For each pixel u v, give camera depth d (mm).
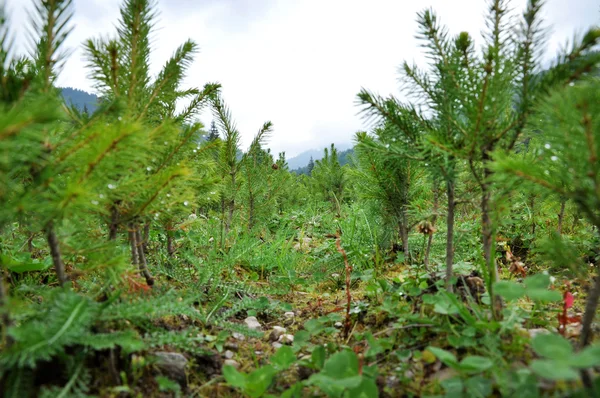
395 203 3943
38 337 1305
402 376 1739
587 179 1400
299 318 2893
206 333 2371
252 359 2205
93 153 1381
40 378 1455
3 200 1349
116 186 1783
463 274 2729
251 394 1592
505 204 1960
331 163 9812
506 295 1585
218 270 3186
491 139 1942
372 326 2447
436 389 1607
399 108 2211
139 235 2676
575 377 1024
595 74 1627
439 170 2168
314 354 1853
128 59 2172
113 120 1785
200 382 1873
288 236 6320
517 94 1897
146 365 1722
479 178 2197
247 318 2785
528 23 1776
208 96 2865
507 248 4195
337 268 4129
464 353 1817
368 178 3973
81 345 1589
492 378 1505
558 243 1747
